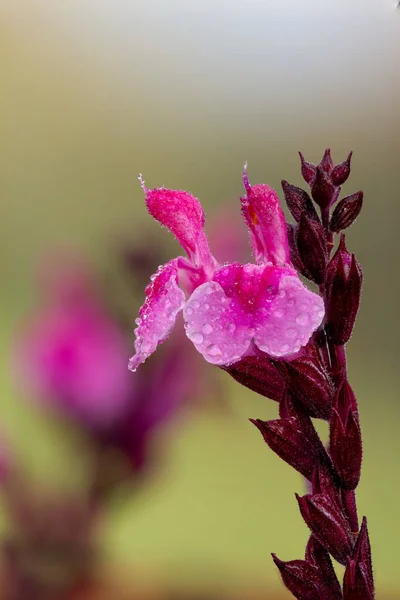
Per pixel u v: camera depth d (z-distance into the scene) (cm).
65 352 24
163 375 25
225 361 19
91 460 24
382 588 36
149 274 25
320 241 20
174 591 28
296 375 20
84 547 24
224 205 25
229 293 20
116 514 24
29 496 24
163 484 25
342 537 19
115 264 25
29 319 25
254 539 38
